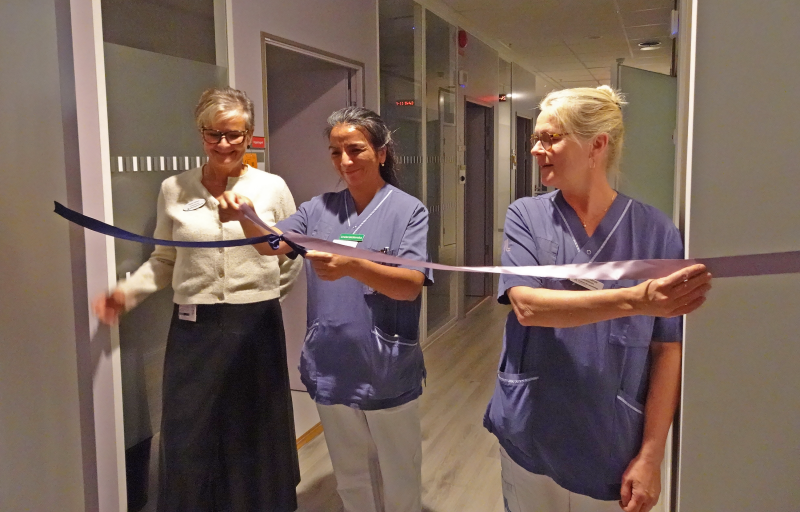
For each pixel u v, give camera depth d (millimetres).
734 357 1018
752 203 986
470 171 6297
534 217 1271
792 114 951
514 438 1294
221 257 1794
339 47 3164
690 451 1064
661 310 1018
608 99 1174
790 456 1003
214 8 2271
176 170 2027
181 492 1860
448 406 3318
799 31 929
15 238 1557
